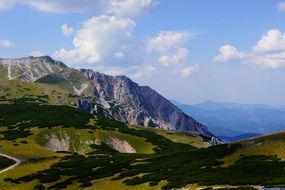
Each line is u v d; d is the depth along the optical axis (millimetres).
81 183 100125
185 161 95125
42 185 105562
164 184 79188
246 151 88688
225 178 72938
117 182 90875
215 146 100312
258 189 60281
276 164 75750
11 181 112750
